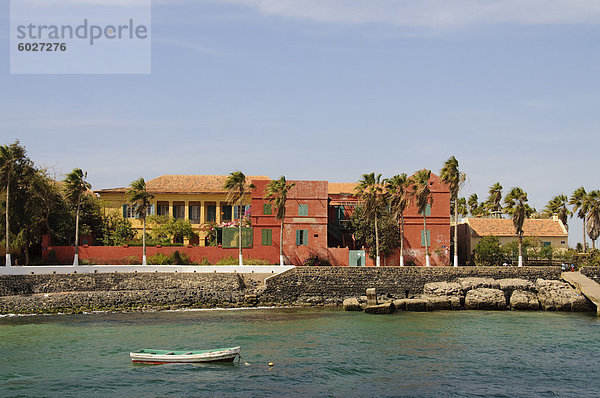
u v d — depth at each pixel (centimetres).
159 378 3825
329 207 8881
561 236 9144
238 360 4253
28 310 6194
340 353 4522
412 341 4981
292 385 3709
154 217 8800
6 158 6850
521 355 4519
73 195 7294
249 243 8238
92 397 3444
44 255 7619
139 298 6631
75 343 4750
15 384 3659
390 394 3566
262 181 8331
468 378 3909
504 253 8588
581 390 3691
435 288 7125
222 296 6919
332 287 7288
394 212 8156
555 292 7006
